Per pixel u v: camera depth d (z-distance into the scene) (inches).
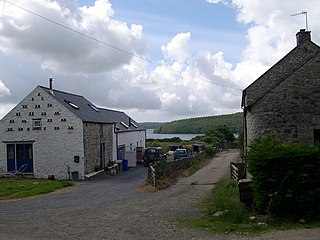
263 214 501.7
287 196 473.1
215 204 579.2
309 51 861.8
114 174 1300.4
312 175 474.3
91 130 1261.1
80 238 413.4
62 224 492.4
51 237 420.2
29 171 1214.9
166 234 426.6
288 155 476.7
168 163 1093.1
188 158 1371.8
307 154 474.0
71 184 1008.9
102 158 1371.8
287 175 474.9
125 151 1660.9
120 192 836.6
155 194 786.2
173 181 1005.8
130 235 424.8
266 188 488.7
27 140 1215.6
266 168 486.6
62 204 675.4
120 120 1809.8
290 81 701.3
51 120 1203.9
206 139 2856.8
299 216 476.4
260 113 708.7
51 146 1201.4
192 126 6166.3
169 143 2844.5
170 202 669.3
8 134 1227.2
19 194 805.2
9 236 428.5
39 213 584.1
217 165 1478.8
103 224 487.8
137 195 780.0
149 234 428.5
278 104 701.9
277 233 411.8
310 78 697.0
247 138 817.5
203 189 842.2
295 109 696.4
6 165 1226.0
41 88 1219.2
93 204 668.1
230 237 403.5
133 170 1460.4
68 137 1192.8
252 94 830.5
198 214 545.3
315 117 689.6
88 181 1111.0
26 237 422.0
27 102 1224.8
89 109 1430.9
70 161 1186.6
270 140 540.1
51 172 1197.1
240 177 822.5
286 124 697.6
